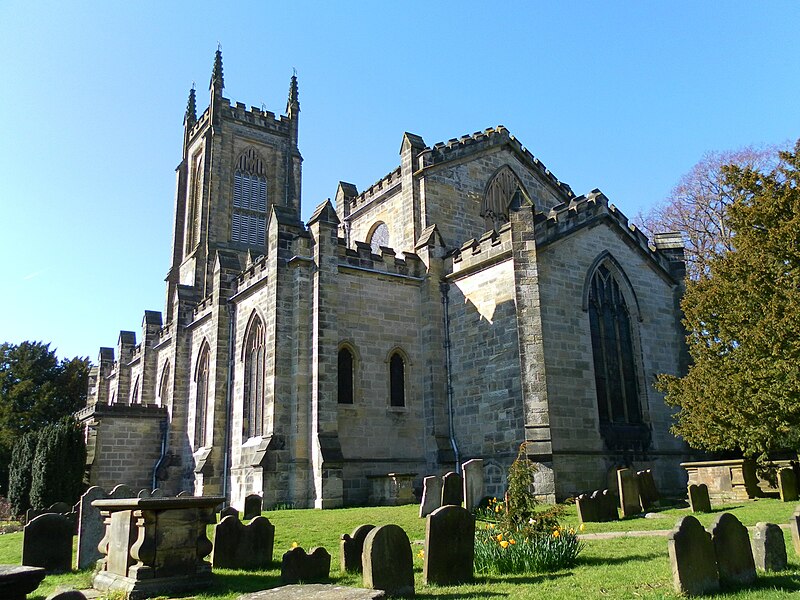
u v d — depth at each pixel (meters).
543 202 48.31
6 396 71.12
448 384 36.78
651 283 38.44
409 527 23.06
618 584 12.87
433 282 38.25
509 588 13.20
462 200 42.97
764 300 25.34
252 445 36.41
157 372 59.81
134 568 14.03
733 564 12.66
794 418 24.22
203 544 14.87
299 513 28.52
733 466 28.61
